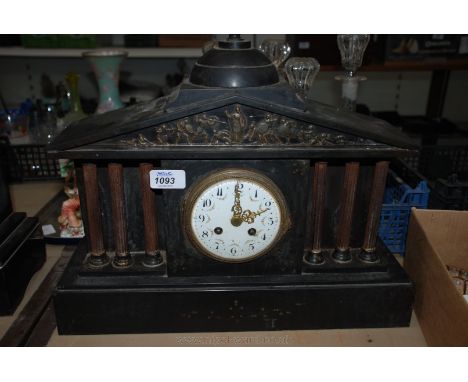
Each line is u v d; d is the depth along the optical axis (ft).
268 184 2.64
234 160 2.63
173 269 2.86
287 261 2.89
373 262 2.98
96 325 2.86
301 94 3.06
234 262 2.84
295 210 2.76
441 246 3.23
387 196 4.01
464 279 3.14
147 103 3.02
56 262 3.55
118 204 2.77
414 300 3.07
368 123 2.81
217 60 2.58
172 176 2.62
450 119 6.83
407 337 2.89
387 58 5.45
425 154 4.71
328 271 2.92
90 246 2.95
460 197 3.87
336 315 2.91
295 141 2.56
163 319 2.86
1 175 3.26
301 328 2.94
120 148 2.54
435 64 5.43
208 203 2.66
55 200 4.36
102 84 4.77
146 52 5.52
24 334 2.82
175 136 2.52
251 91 2.48
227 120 2.48
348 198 2.85
